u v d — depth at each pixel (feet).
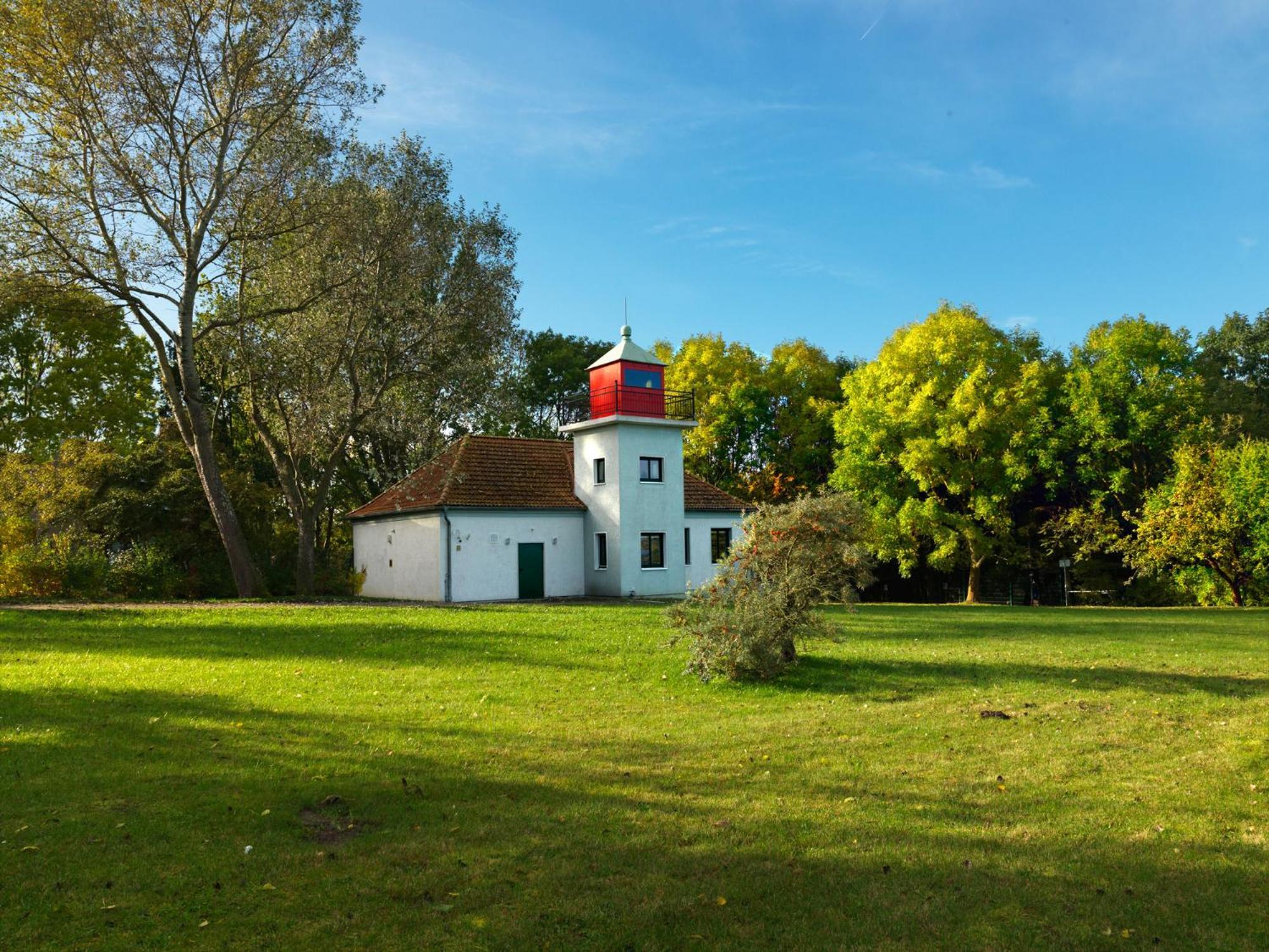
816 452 180.86
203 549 105.29
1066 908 18.49
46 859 20.62
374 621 70.18
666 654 54.85
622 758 30.40
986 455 148.66
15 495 101.60
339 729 34.45
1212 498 119.34
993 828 23.35
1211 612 100.01
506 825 23.38
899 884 19.67
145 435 166.50
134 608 74.54
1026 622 82.79
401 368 114.11
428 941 16.92
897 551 152.66
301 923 17.61
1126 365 143.64
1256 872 20.31
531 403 199.00
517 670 49.88
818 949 16.76
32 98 84.23
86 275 87.45
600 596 118.73
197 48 87.51
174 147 88.89
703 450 177.88
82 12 79.20
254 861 20.71
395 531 121.70
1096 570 153.79
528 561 116.47
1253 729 35.01
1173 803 25.41
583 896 18.97
